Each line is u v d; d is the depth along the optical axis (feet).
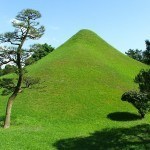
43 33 130.21
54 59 225.35
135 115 145.18
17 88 129.39
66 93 168.04
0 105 159.12
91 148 99.19
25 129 121.29
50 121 136.56
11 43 126.00
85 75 193.36
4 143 98.58
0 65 125.70
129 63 261.03
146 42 89.45
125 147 98.48
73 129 125.29
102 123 134.00
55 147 98.48
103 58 243.19
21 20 126.11
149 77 95.66
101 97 165.78
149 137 111.14
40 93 167.94
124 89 182.70
